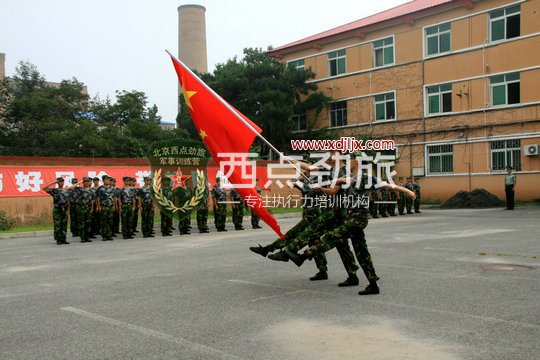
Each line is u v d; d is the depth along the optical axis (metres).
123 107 34.25
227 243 12.32
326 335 4.63
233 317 5.30
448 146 27.73
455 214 20.77
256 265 8.69
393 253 9.63
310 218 7.32
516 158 25.09
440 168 28.14
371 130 31.02
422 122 28.70
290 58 35.16
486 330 4.67
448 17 27.47
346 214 6.49
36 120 31.34
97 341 4.57
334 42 32.72
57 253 11.20
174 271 8.24
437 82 28.03
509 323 4.89
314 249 6.26
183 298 6.23
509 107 25.23
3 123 32.31
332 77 32.84
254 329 4.86
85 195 14.08
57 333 4.85
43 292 6.78
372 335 4.61
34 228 17.70
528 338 4.43
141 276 7.84
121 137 29.20
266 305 5.81
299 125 34.91
